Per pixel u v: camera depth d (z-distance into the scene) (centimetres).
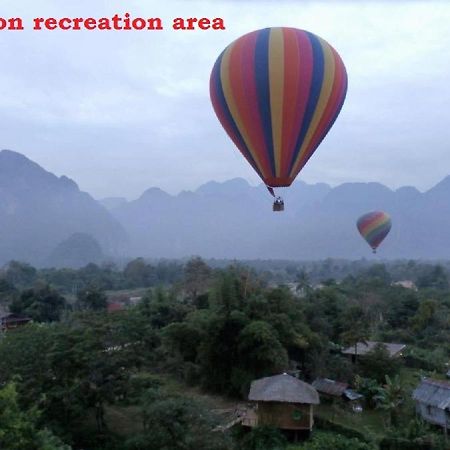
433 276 12206
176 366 4184
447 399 3058
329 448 2459
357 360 4306
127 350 2936
